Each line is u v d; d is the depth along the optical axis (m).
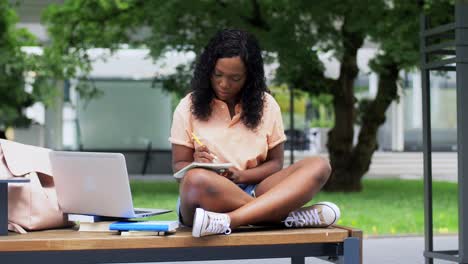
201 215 3.53
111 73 25.61
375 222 11.60
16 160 3.96
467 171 5.91
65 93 25.61
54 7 18.88
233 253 3.66
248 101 4.22
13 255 3.43
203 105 4.22
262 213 3.79
